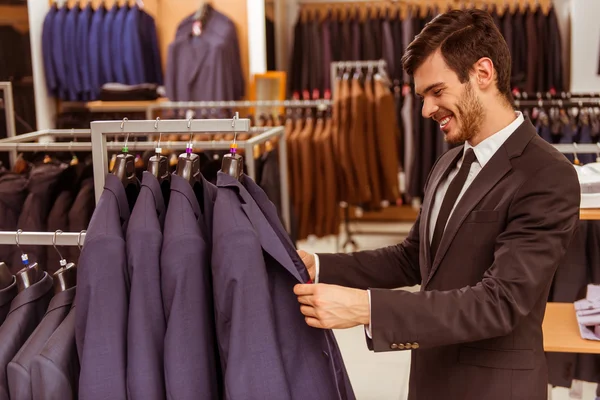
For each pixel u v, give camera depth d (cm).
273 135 300
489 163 143
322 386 130
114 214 127
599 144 236
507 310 129
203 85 517
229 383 117
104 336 119
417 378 156
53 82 525
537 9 599
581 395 272
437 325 127
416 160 550
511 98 146
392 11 655
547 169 136
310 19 653
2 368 129
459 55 136
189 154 142
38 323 139
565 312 218
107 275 121
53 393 123
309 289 126
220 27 527
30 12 506
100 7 538
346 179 460
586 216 191
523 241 133
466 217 143
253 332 118
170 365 119
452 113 141
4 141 279
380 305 127
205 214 140
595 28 585
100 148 155
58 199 271
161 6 558
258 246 121
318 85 638
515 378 142
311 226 467
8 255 253
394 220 655
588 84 593
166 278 121
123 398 119
